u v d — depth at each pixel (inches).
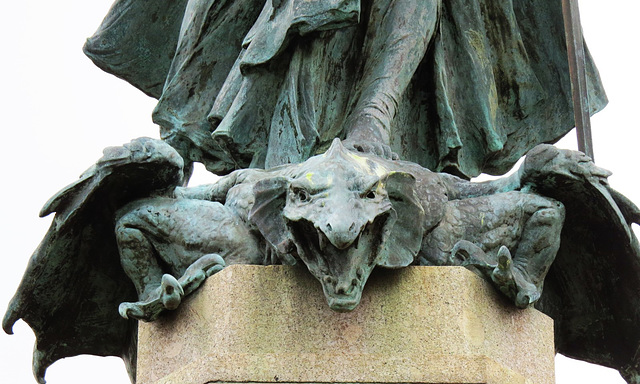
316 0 384.8
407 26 404.2
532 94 431.5
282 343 350.3
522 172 373.1
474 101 420.2
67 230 374.9
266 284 354.0
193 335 357.7
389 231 346.6
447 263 363.3
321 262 343.9
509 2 426.3
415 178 356.5
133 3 439.8
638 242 382.3
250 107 395.5
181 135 413.4
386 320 351.9
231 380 346.0
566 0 416.5
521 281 362.0
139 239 369.7
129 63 443.8
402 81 400.8
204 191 380.5
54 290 386.0
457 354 349.7
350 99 402.9
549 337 369.7
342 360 347.6
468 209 369.4
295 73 392.5
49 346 397.1
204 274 359.6
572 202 374.9
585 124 408.8
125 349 401.7
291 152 389.7
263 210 355.9
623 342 397.4
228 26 414.9
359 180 345.1
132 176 368.5
